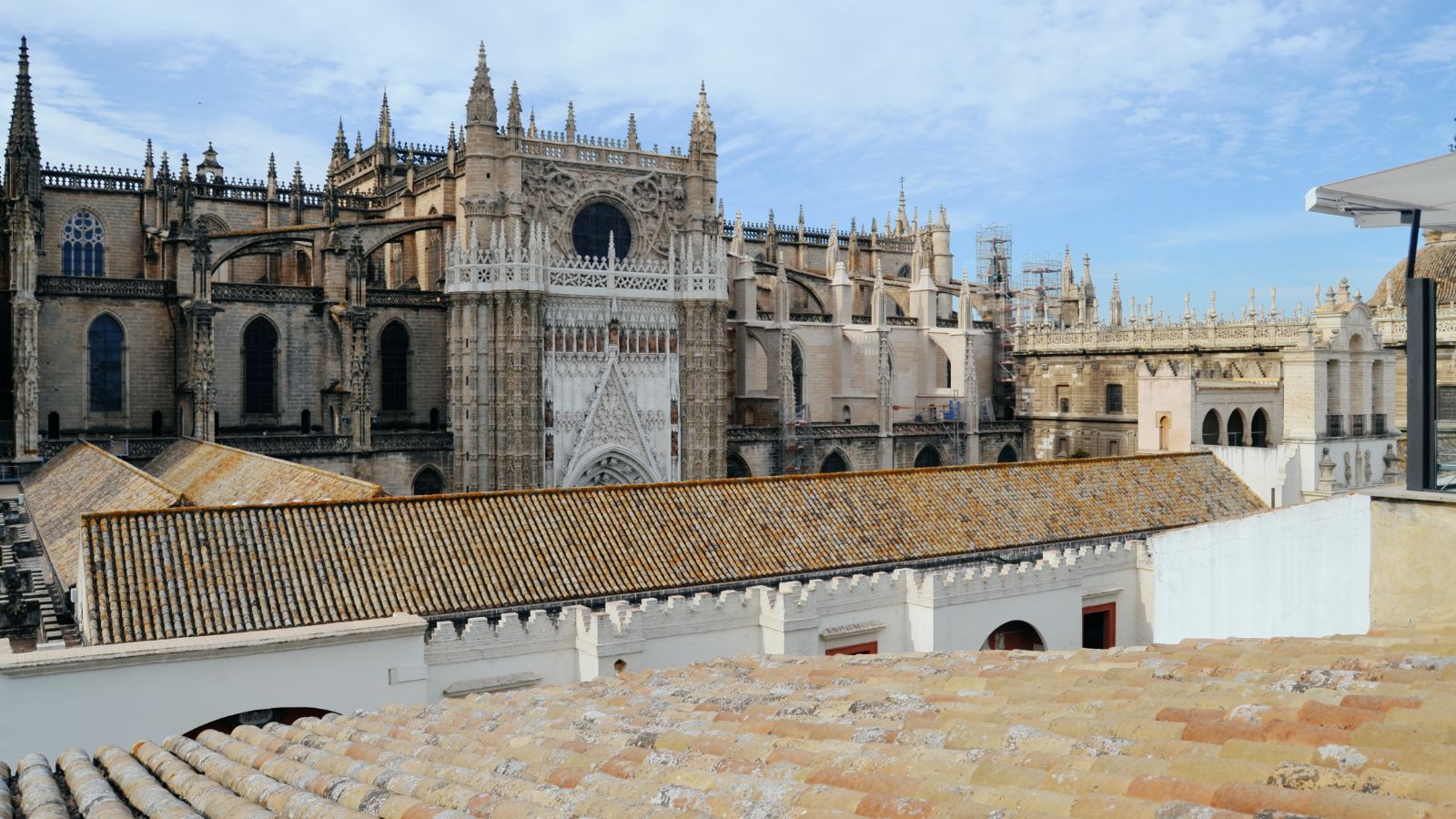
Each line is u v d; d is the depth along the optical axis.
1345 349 70.81
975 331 122.31
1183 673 18.58
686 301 96.19
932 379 125.12
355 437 87.56
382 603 41.38
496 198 92.12
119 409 89.25
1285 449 68.75
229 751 22.09
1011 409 134.62
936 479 60.12
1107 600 54.34
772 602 44.88
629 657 41.44
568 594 44.19
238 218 104.19
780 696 21.33
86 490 67.19
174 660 34.06
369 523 45.56
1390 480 73.94
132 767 20.20
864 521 54.56
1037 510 59.81
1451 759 11.06
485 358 90.06
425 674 37.97
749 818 12.81
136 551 40.78
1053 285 176.38
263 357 92.75
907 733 15.97
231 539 42.69
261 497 57.69
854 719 17.70
